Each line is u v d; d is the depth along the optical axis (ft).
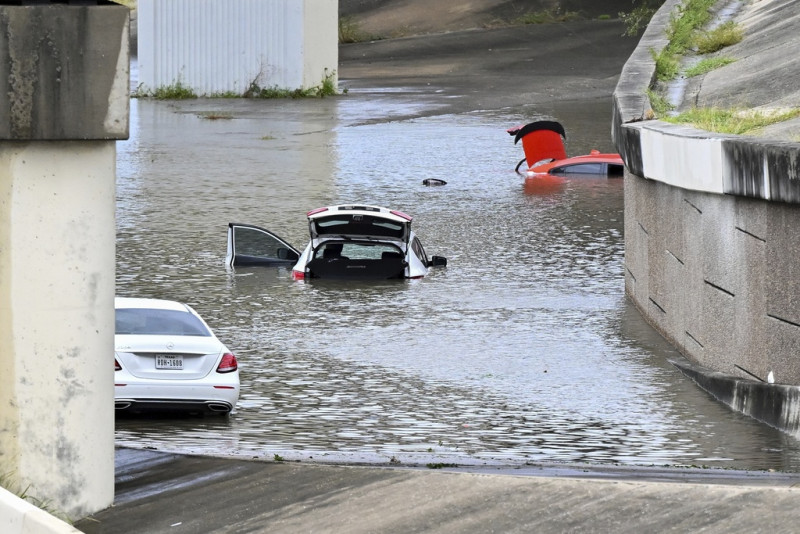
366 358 189.37
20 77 82.07
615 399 159.74
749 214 146.30
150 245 295.07
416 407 156.97
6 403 85.61
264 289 248.32
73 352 86.02
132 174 412.77
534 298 238.07
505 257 284.61
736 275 152.35
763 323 144.15
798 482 94.58
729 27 292.81
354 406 157.79
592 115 580.30
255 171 422.00
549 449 130.62
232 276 261.85
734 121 178.70
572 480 84.99
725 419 146.00
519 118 574.97
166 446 122.52
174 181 398.01
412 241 270.26
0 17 81.66
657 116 201.67
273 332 209.36
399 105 627.46
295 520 81.05
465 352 192.95
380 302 236.22
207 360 150.51
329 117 586.86
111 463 88.02
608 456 126.31
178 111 620.90
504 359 187.73
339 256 267.59
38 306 85.15
